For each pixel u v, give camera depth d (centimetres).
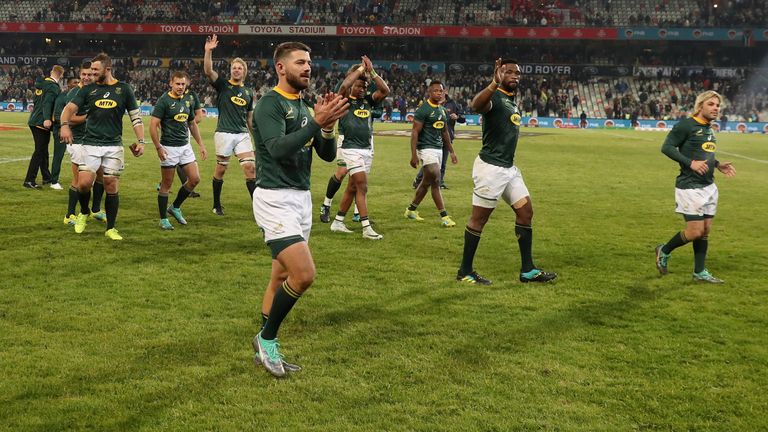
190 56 5984
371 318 595
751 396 451
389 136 3319
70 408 412
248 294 659
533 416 416
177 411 412
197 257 804
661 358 517
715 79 5391
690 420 416
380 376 471
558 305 650
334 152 512
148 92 5453
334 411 417
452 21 5688
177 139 969
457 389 451
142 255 804
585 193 1483
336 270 764
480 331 568
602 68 5588
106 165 872
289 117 486
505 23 5566
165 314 591
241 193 1322
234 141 1078
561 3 5703
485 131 718
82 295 638
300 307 622
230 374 469
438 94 1039
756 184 1738
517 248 909
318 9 5819
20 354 491
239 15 5794
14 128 2916
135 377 459
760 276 783
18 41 6000
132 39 6012
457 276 739
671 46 5625
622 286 727
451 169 1920
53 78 1252
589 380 472
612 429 402
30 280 682
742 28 5206
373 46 5919
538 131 4275
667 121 4778
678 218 1174
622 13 5609
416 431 394
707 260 865
